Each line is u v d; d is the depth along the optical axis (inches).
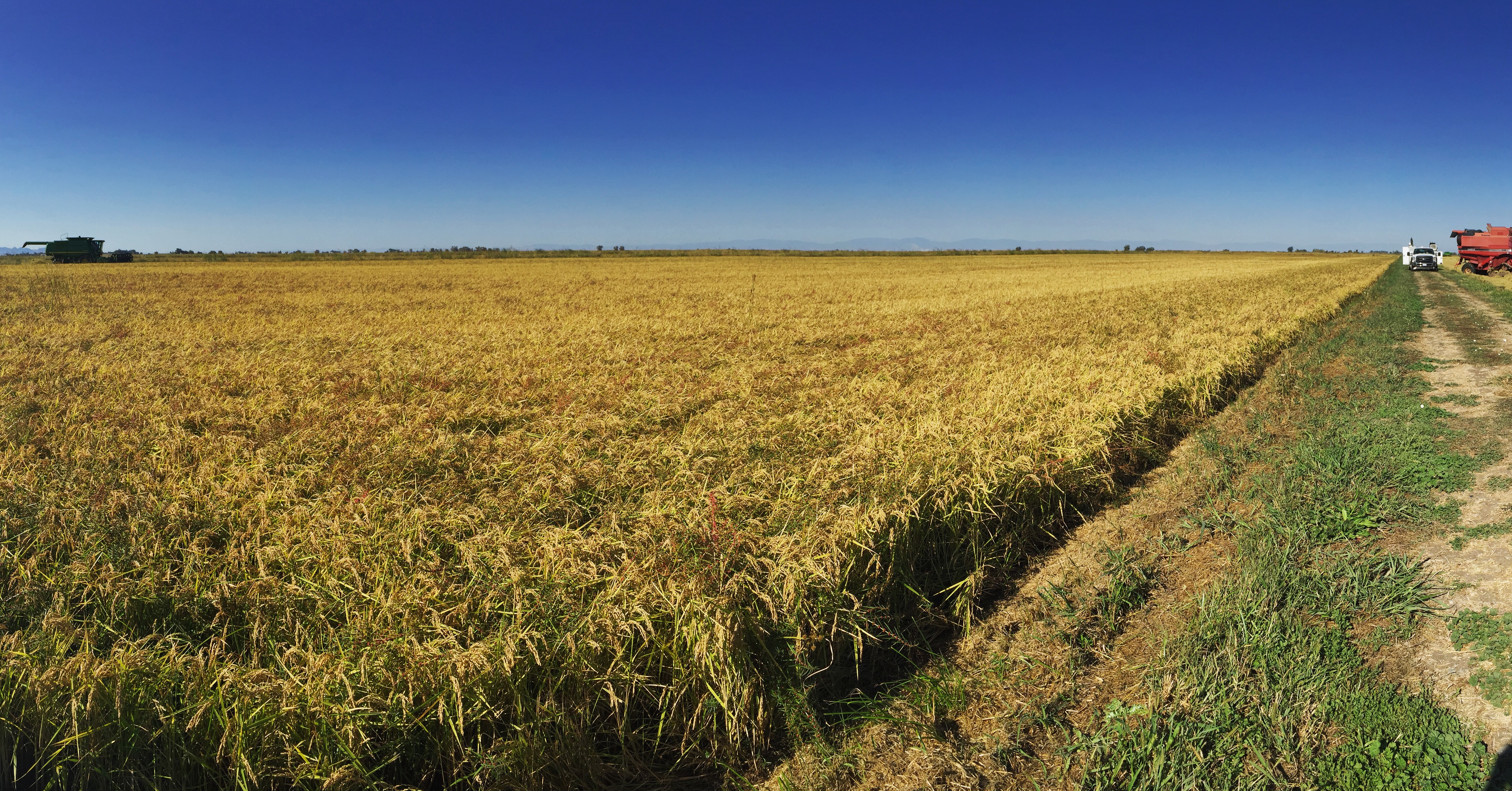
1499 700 142.4
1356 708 142.6
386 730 135.2
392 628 150.5
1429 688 148.5
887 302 1069.8
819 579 171.5
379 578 171.5
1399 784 125.4
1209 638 169.3
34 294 1245.1
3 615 158.7
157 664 139.6
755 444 285.6
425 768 137.6
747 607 159.5
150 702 130.5
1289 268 2404.0
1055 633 186.5
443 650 143.3
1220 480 283.3
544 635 148.2
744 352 546.3
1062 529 256.4
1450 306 942.4
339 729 129.3
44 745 128.0
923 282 1660.9
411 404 364.5
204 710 127.9
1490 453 281.7
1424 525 223.8
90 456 265.7
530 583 166.7
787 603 161.0
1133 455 315.9
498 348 572.4
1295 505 244.5
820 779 143.2
